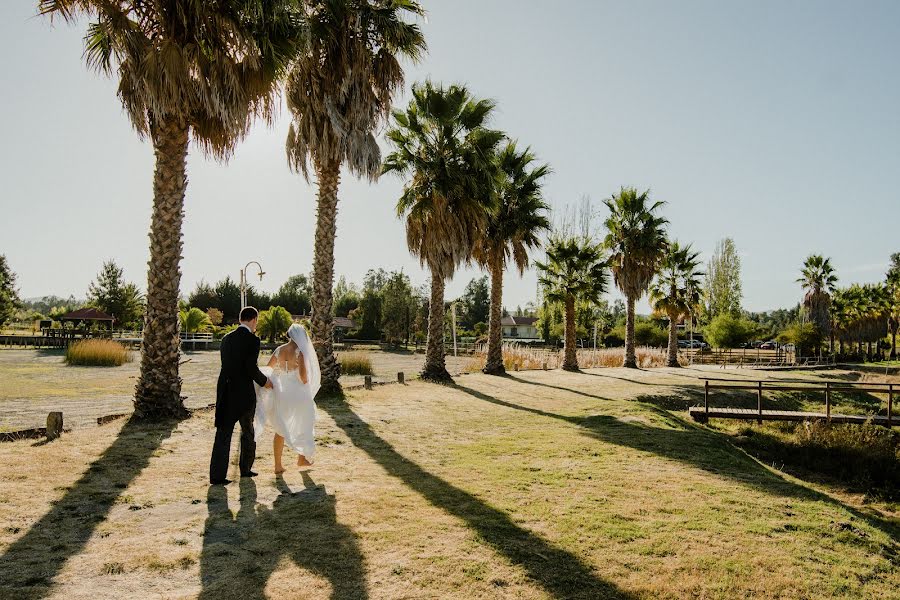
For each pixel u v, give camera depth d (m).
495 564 4.14
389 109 14.37
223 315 72.50
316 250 13.91
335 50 13.23
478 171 19.02
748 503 6.27
